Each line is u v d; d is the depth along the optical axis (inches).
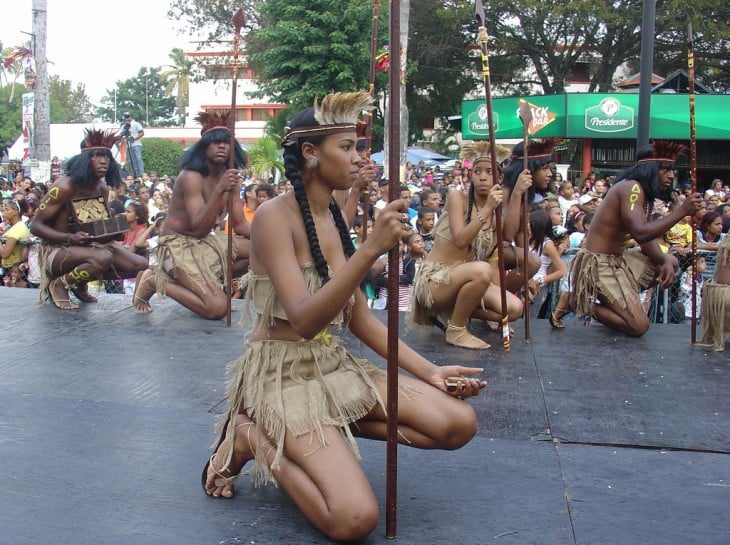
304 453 103.4
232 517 109.7
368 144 174.1
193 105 1802.4
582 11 1063.0
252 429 109.8
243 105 1763.0
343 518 99.3
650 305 298.0
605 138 864.3
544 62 1300.4
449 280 211.9
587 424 151.6
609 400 167.2
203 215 234.8
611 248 231.1
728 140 874.1
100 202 248.1
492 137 199.5
